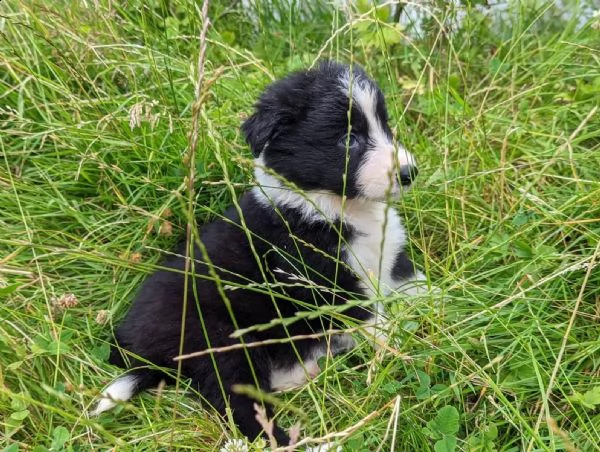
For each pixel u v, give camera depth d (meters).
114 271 0.62
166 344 0.54
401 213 0.68
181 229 0.66
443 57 0.82
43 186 0.68
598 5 0.88
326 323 0.57
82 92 0.73
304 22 0.91
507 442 0.49
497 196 0.66
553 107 0.75
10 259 0.60
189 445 0.51
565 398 0.49
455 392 0.50
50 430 0.51
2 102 0.72
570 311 0.56
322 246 0.56
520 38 0.75
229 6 0.92
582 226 0.61
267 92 0.56
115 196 0.68
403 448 0.49
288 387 0.56
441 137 0.73
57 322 0.59
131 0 0.77
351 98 0.52
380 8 0.77
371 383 0.52
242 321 0.56
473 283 0.60
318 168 0.54
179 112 0.71
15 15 0.72
